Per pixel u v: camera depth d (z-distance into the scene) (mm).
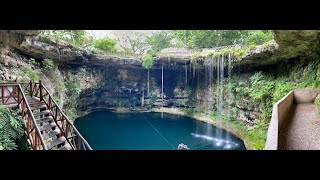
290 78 15219
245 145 15086
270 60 16484
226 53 19625
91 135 18141
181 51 26453
